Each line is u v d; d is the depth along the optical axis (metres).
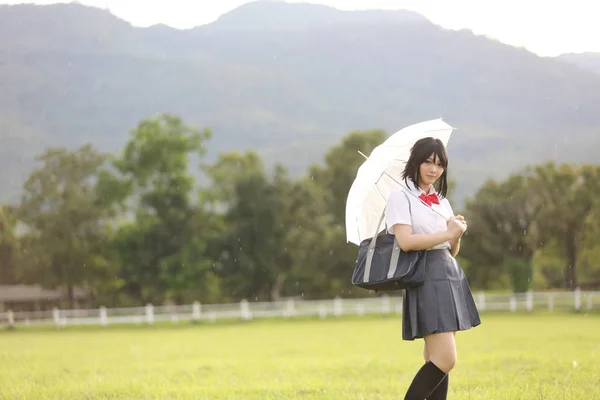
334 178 78.75
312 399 8.29
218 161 72.81
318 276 72.56
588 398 7.56
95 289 76.56
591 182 76.31
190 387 9.83
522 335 21.81
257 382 10.39
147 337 30.09
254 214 69.75
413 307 5.31
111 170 66.50
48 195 74.75
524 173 79.81
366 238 5.58
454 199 82.00
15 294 83.19
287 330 32.34
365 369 11.97
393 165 5.91
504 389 8.52
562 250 80.69
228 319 44.78
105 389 9.66
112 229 73.38
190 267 63.31
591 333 22.36
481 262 79.19
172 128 66.81
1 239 77.62
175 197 65.69
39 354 18.91
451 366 5.28
